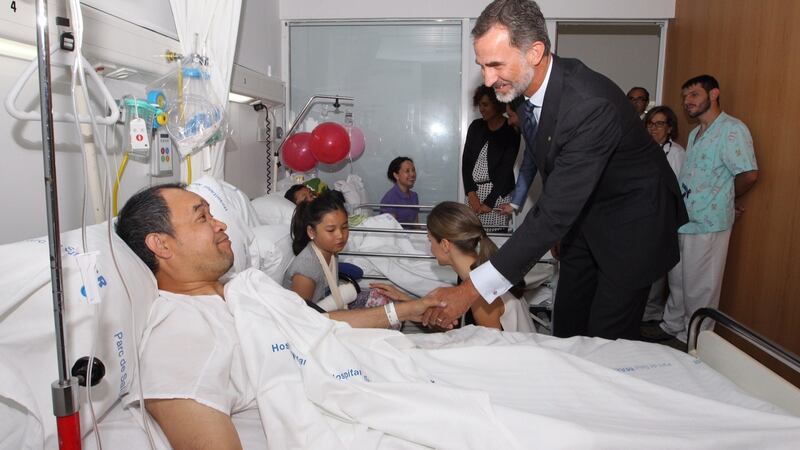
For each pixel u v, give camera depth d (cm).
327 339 123
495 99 347
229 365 112
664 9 383
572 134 158
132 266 115
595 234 192
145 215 125
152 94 197
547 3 386
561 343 153
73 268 101
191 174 225
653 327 350
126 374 107
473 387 123
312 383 112
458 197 406
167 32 221
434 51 396
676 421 109
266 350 113
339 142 345
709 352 149
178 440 98
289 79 403
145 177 203
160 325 115
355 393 109
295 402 104
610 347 149
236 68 276
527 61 156
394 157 409
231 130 280
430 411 103
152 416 104
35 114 129
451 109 400
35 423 96
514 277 165
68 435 77
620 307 189
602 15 385
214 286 136
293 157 357
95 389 100
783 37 256
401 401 105
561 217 159
